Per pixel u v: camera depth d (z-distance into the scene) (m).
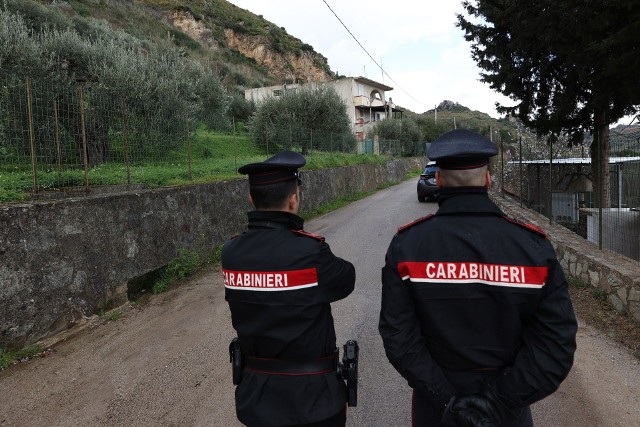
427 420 1.61
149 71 11.22
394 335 1.47
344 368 1.82
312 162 16.23
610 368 3.54
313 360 1.71
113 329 4.89
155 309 5.49
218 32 77.69
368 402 3.17
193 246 7.54
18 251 4.34
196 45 53.88
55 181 6.05
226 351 4.14
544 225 7.51
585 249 5.58
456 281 1.42
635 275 4.35
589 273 5.15
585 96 8.91
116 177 7.18
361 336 4.28
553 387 1.32
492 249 1.40
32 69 8.17
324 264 1.73
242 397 1.73
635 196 5.29
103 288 5.39
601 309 4.64
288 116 20.70
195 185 7.84
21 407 3.38
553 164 11.40
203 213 7.99
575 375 3.45
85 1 41.97
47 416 3.24
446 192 1.54
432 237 1.47
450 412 1.38
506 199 11.66
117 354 4.23
